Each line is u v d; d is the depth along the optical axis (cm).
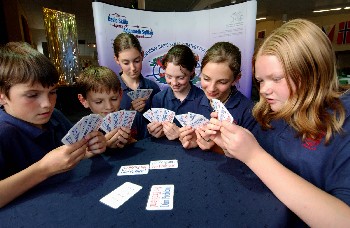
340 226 64
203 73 164
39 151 114
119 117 132
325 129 85
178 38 355
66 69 745
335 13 963
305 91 86
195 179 94
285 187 74
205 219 70
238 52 168
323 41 84
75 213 75
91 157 120
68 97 586
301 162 93
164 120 157
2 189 81
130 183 92
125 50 229
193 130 134
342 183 75
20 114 104
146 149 130
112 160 116
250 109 171
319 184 89
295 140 100
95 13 303
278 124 111
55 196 85
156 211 74
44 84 101
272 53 85
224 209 74
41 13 997
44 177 93
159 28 349
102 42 312
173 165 108
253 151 86
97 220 71
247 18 315
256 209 74
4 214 76
